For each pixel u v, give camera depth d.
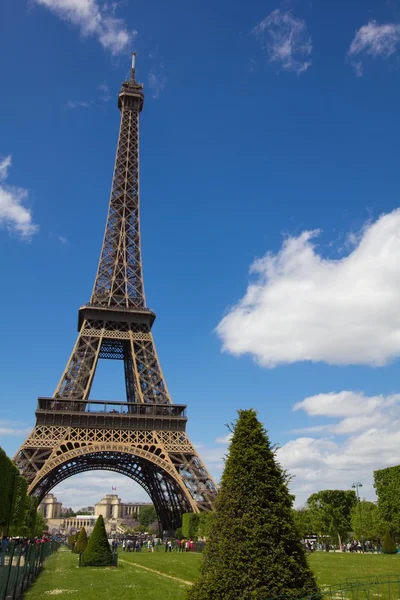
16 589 55.44
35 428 151.38
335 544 198.00
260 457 34.78
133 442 154.62
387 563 89.75
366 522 176.00
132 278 195.62
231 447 36.06
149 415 160.25
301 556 33.09
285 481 35.28
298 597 30.66
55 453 146.25
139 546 160.38
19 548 56.12
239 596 30.83
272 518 32.91
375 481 148.75
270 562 31.53
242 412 37.09
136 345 179.88
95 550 97.50
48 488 185.38
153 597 54.34
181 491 155.88
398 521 138.12
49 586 65.56
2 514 91.12
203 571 33.25
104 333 178.12
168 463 151.12
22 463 143.12
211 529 34.44
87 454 156.25
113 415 157.50
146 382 171.50
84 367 169.00
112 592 58.75
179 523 181.12
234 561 31.73
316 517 189.00
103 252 198.25
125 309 182.75
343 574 69.94
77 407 159.62
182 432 160.75
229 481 34.72
